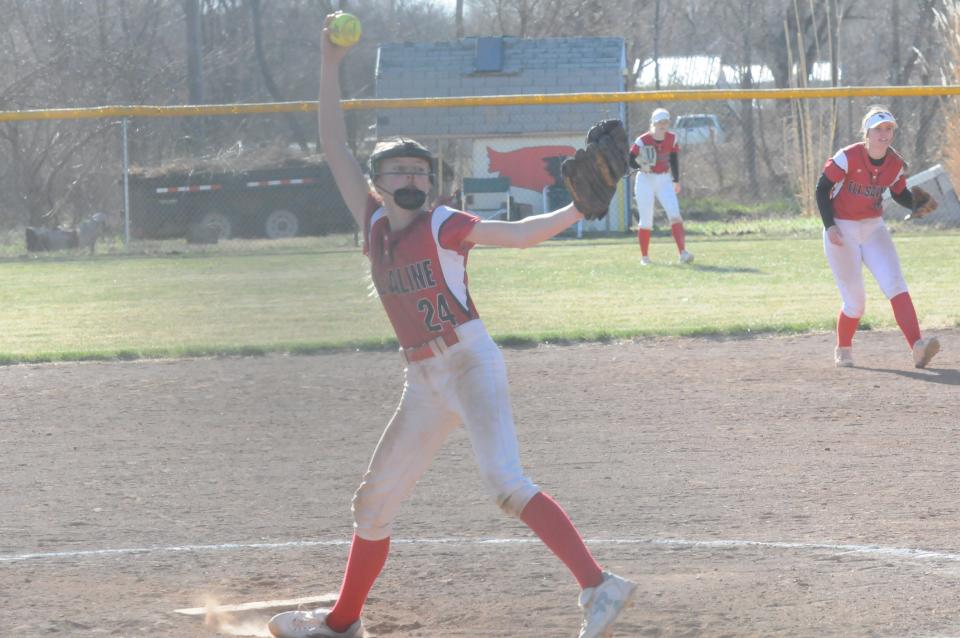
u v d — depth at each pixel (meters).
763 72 143.75
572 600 15.63
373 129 99.75
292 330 45.00
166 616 15.28
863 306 34.03
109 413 30.48
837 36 121.94
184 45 145.50
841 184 33.12
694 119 117.12
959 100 80.62
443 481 22.83
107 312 50.75
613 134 12.79
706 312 45.62
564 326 42.88
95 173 105.06
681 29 156.25
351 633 14.64
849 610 14.79
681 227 62.00
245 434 27.64
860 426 26.73
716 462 23.67
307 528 19.80
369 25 173.50
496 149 92.12
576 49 93.94
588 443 25.72
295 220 88.25
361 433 27.45
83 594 16.27
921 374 32.94
